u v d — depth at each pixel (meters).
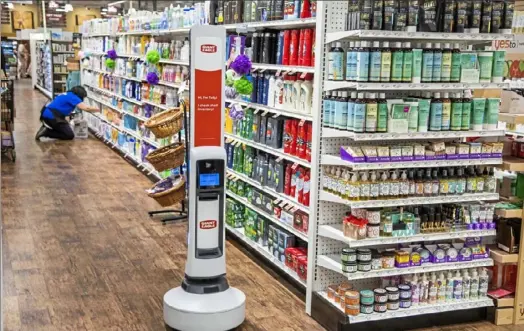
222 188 4.02
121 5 24.98
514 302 4.30
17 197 7.60
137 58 9.62
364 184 3.87
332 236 4.11
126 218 6.82
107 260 5.39
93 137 13.18
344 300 3.98
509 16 4.06
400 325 4.07
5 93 10.20
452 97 4.11
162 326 4.09
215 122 3.98
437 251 4.18
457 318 4.25
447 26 3.90
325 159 4.14
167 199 5.75
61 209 7.10
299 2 4.54
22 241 5.84
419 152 3.98
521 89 4.66
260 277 5.09
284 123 4.96
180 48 7.75
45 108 12.34
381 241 3.95
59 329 3.99
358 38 4.01
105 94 12.38
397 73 3.82
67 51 18.69
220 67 3.92
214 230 4.06
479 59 4.05
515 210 4.19
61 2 28.48
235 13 5.77
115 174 9.27
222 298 4.01
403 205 4.04
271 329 4.09
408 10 3.78
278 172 5.01
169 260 5.45
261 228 5.47
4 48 30.12
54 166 9.75
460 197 4.11
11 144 9.80
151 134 8.86
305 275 4.51
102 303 4.44
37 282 4.80
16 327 3.99
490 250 4.36
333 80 4.01
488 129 4.16
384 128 3.88
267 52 5.16
